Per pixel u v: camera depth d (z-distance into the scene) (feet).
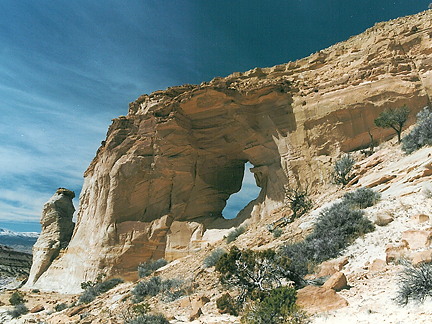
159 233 111.34
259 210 98.12
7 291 133.69
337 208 46.37
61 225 167.63
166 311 43.52
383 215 38.83
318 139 91.09
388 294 24.02
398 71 86.74
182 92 121.90
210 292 46.50
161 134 116.06
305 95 98.17
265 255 37.17
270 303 26.05
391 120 75.20
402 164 56.39
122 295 69.00
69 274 127.54
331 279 28.86
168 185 117.29
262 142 102.63
